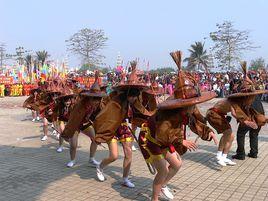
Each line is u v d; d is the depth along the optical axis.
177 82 5.42
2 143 11.06
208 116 8.32
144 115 6.25
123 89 6.21
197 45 41.00
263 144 11.06
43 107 10.45
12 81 38.94
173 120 5.21
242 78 8.38
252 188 6.77
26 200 6.07
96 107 7.53
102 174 7.12
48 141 11.41
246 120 7.74
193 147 5.45
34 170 7.89
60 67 12.74
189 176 7.53
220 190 6.64
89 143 10.96
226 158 8.60
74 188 6.70
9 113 20.25
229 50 45.59
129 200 6.11
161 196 6.26
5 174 7.56
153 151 5.47
